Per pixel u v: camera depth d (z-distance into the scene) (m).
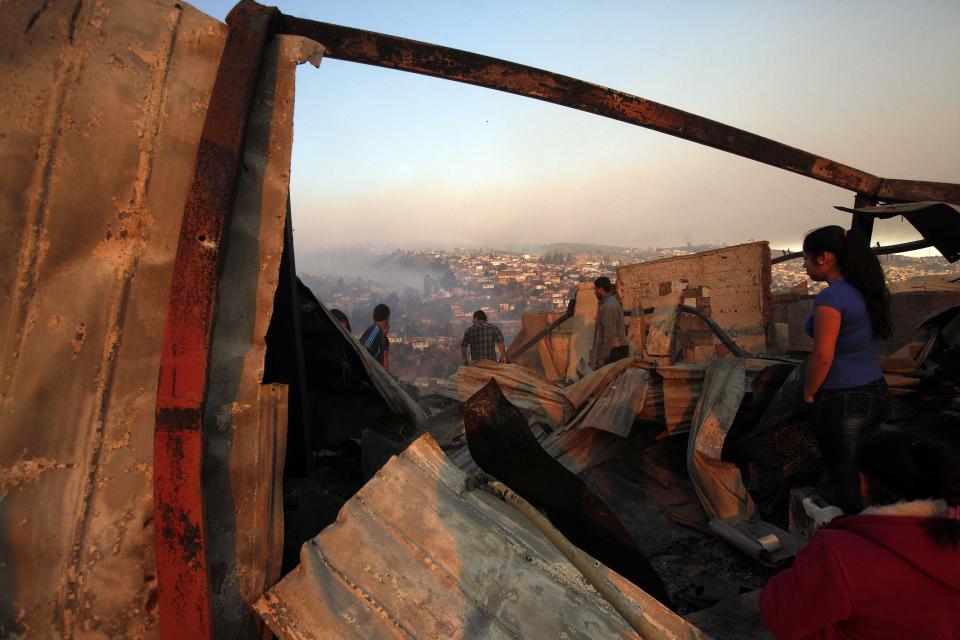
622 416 4.16
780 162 4.58
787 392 3.51
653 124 3.98
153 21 1.90
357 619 1.81
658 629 1.71
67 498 1.68
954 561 1.29
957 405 4.17
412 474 2.24
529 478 2.33
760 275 7.67
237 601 1.88
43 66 1.75
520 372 5.46
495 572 1.91
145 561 1.76
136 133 1.84
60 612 1.65
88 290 1.76
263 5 2.08
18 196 1.69
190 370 1.69
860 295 2.77
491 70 3.28
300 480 3.67
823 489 3.40
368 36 2.88
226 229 1.78
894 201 5.16
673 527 3.49
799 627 1.45
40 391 1.67
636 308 8.76
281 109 2.02
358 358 3.59
